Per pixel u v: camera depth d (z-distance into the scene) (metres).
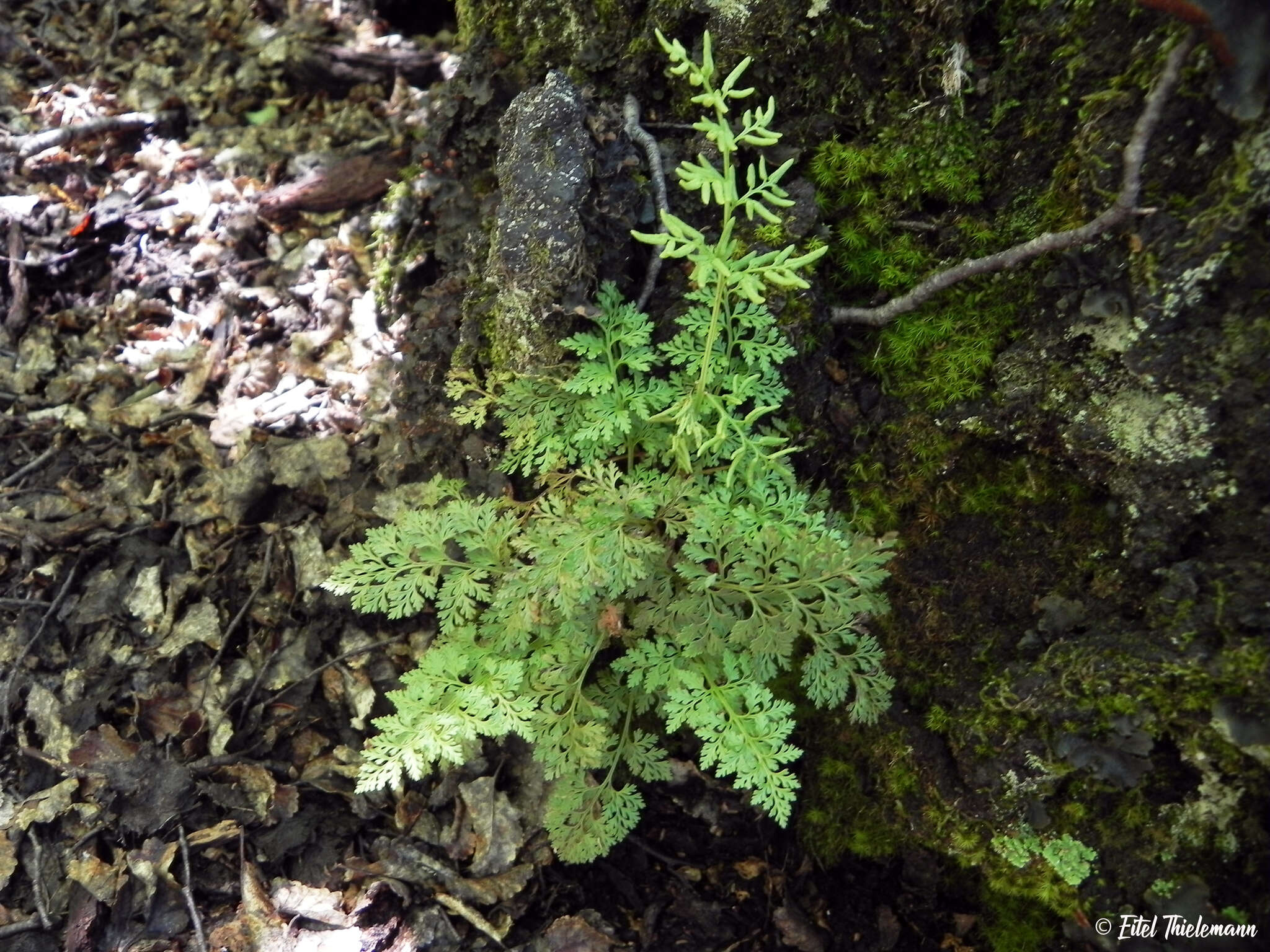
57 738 0.37
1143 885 0.31
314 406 0.45
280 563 0.41
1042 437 0.33
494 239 0.36
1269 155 0.27
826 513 0.36
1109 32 0.31
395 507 0.40
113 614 0.40
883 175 0.35
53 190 0.50
